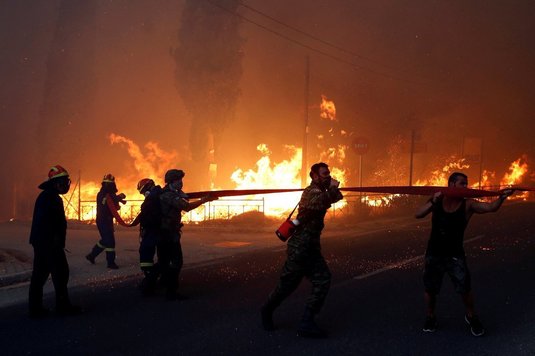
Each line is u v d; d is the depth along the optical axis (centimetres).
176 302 712
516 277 884
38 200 639
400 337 561
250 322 615
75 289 795
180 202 709
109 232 956
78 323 615
